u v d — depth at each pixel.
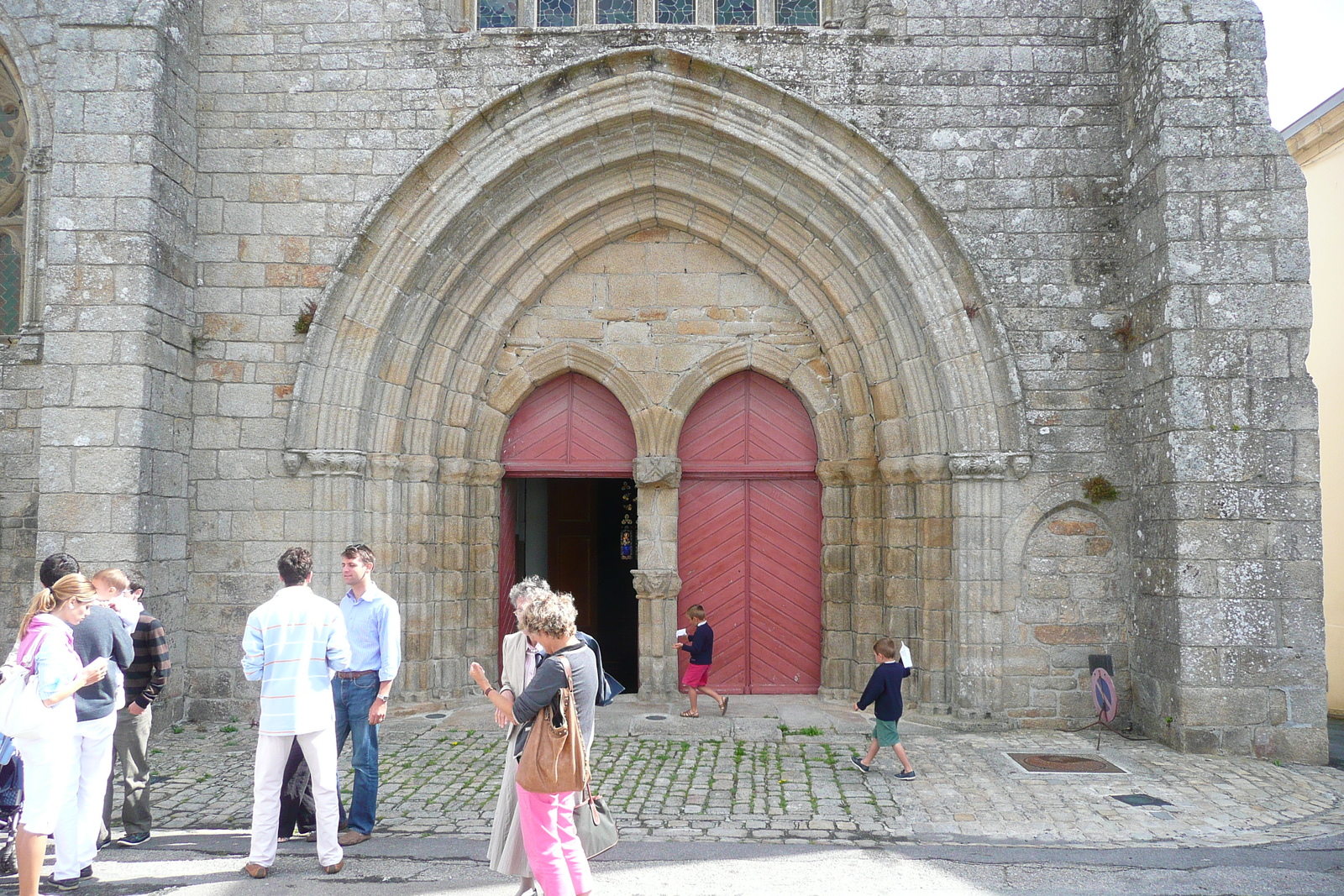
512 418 10.08
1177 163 7.96
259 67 9.12
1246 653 7.58
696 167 9.44
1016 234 8.84
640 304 9.84
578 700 4.15
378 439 9.11
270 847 4.79
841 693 9.44
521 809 4.03
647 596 9.59
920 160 8.92
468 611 9.68
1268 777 6.91
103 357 7.97
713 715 8.84
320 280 9.00
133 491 7.86
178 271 8.62
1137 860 5.12
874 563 9.41
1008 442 8.63
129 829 5.28
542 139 9.01
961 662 8.55
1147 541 8.23
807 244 9.44
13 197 9.38
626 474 9.99
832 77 9.01
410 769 6.98
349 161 9.06
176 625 8.52
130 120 8.15
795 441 9.96
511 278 9.73
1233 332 7.80
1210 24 8.06
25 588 8.52
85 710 4.66
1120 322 8.74
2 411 8.66
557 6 9.81
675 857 5.10
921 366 8.97
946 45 9.00
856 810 6.01
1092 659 8.38
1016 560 8.62
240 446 8.88
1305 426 7.71
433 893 4.57
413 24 9.12
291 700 4.76
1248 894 4.63
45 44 8.95
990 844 5.38
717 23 9.66
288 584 4.97
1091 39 8.96
